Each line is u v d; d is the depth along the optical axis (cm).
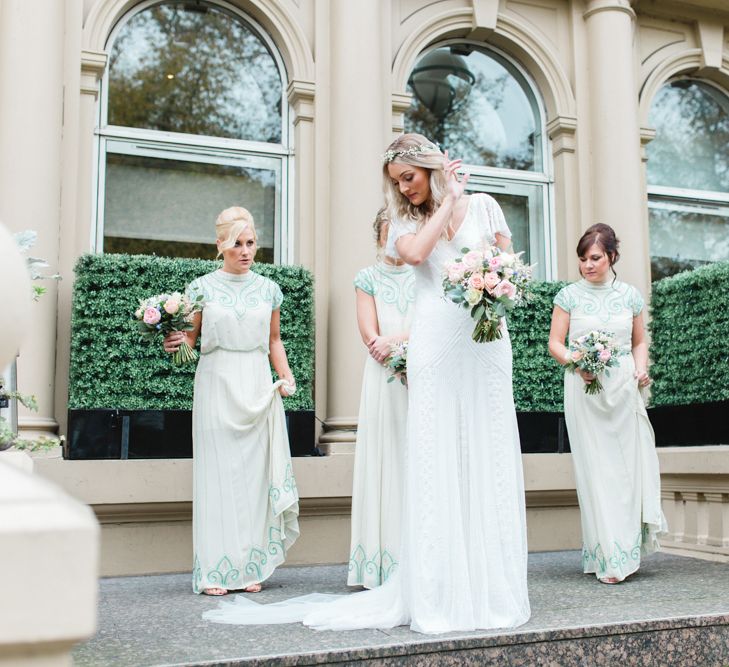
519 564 287
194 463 385
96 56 526
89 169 523
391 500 374
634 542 393
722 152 752
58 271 493
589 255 420
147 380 461
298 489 472
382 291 393
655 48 715
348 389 531
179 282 472
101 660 236
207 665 228
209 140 572
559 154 662
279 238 584
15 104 477
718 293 523
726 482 477
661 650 276
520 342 548
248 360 385
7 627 71
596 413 406
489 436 292
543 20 672
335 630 277
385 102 600
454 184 293
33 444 255
